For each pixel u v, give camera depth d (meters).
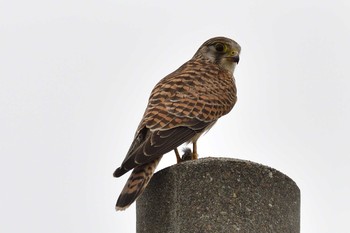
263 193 11.15
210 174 11.08
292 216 11.43
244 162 11.20
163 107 13.01
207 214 10.97
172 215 11.16
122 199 11.44
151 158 11.91
